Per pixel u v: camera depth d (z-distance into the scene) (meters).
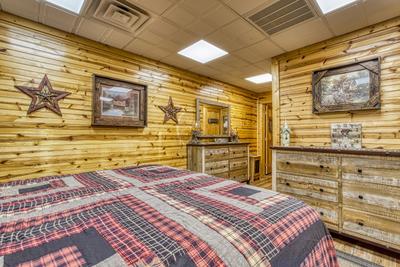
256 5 2.16
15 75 2.29
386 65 2.36
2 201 1.21
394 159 1.96
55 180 1.72
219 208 1.12
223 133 4.86
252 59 3.55
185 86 4.05
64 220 0.96
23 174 2.34
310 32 2.65
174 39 2.86
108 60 3.00
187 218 0.98
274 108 3.37
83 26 2.52
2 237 0.81
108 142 2.99
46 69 2.48
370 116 2.47
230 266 0.72
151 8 2.21
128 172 2.06
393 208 1.96
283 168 2.80
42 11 2.23
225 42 2.94
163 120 3.67
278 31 2.65
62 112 2.59
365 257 2.01
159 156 3.60
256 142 5.92
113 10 2.23
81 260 0.66
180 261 0.68
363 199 2.14
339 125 2.70
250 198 1.29
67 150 2.63
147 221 0.95
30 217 0.99
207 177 1.86
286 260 0.87
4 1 2.07
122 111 3.11
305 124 3.02
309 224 1.11
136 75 3.31
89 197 1.28
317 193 2.48
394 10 2.19
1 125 2.21
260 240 0.86
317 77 2.88
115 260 0.66
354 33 2.60
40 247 0.74
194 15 2.33
